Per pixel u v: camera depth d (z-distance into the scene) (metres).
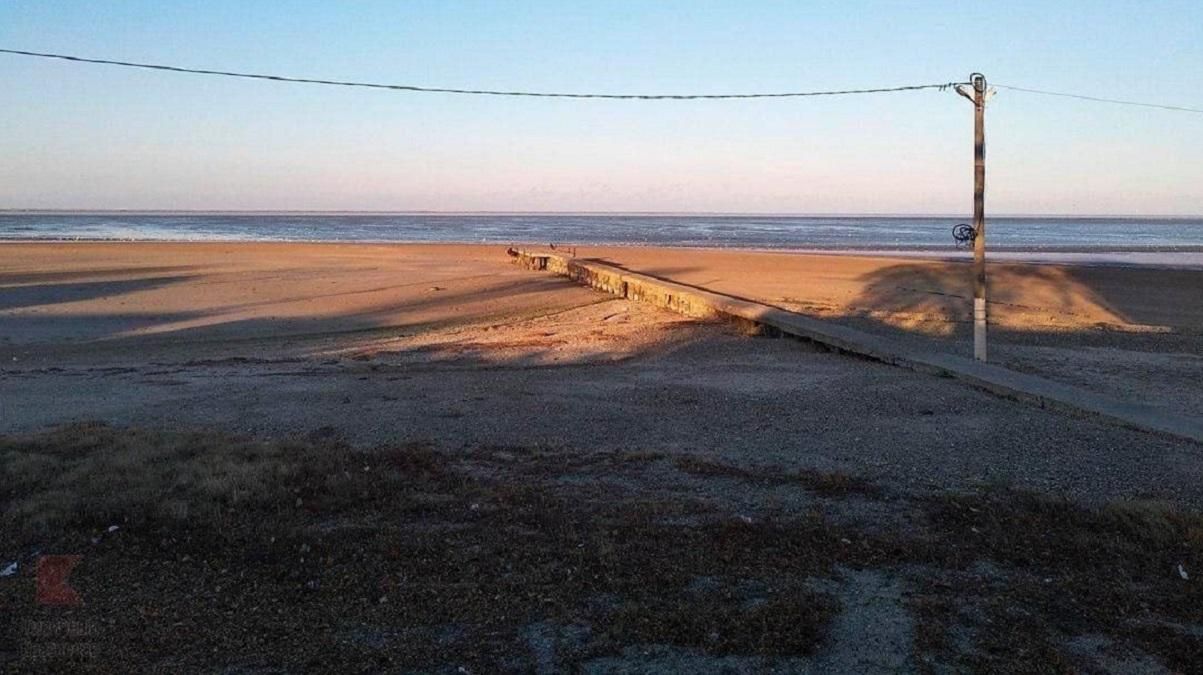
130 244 62.97
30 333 22.45
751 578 5.91
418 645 4.96
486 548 6.47
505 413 11.83
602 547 6.38
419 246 64.81
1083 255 59.97
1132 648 4.94
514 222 165.38
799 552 6.39
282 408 12.28
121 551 6.47
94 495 7.75
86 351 19.61
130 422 11.49
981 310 15.05
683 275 38.84
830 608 5.40
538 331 21.69
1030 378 13.27
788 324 18.88
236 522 7.08
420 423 11.22
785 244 77.69
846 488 8.14
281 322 24.62
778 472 8.77
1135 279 37.47
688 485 8.30
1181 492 8.14
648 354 17.41
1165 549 6.54
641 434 10.59
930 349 16.73
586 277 36.03
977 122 15.05
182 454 9.27
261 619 5.30
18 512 7.27
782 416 11.55
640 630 5.10
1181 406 12.21
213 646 4.95
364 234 96.25
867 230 121.69
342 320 25.14
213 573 6.04
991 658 4.80
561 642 4.98
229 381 14.70
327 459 9.00
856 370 15.04
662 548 6.46
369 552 6.39
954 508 7.46
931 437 10.34
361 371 15.80
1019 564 6.23
